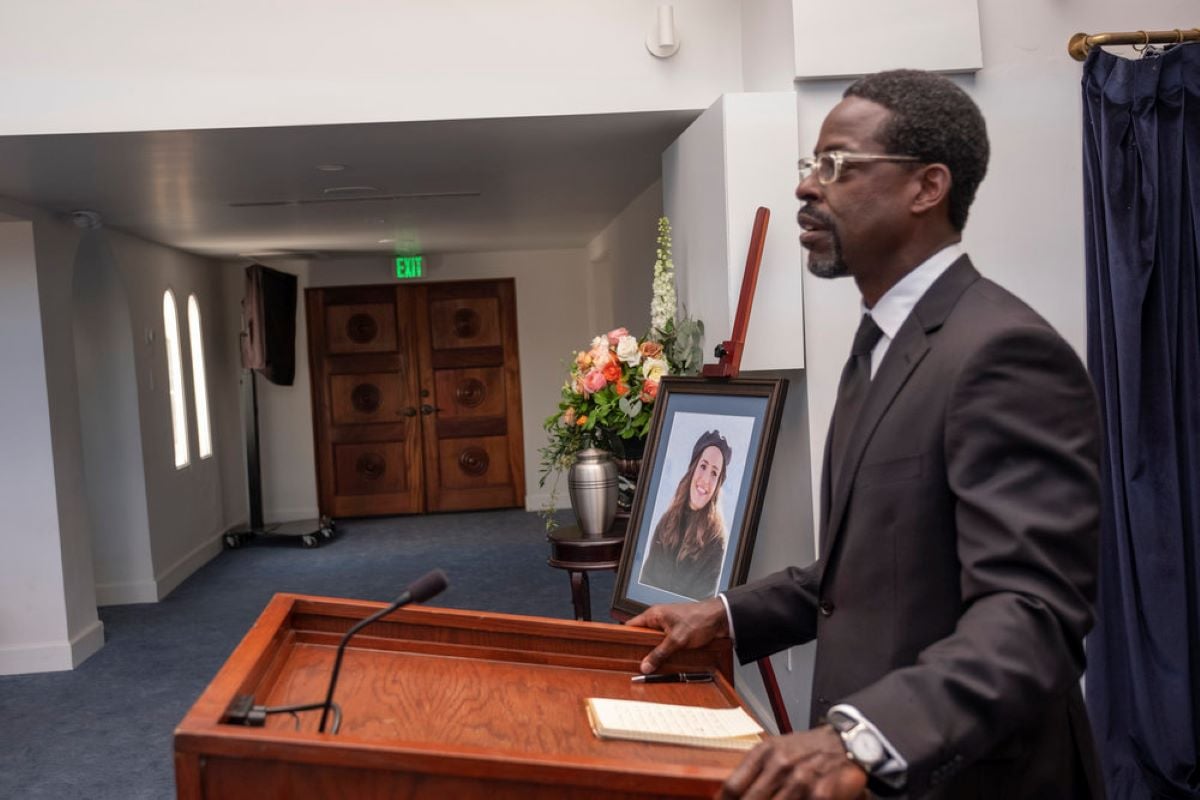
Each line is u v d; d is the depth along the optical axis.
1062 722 1.38
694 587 2.56
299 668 1.60
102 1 3.66
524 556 7.94
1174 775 3.10
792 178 3.25
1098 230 3.15
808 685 3.47
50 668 5.50
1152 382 3.13
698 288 3.69
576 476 3.42
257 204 5.93
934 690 1.12
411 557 8.12
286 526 9.30
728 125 3.24
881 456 1.41
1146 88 3.08
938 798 1.34
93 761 4.23
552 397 10.18
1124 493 3.14
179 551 7.76
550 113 3.76
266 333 8.70
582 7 3.75
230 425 9.66
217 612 6.67
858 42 3.20
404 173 5.06
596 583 6.99
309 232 7.46
